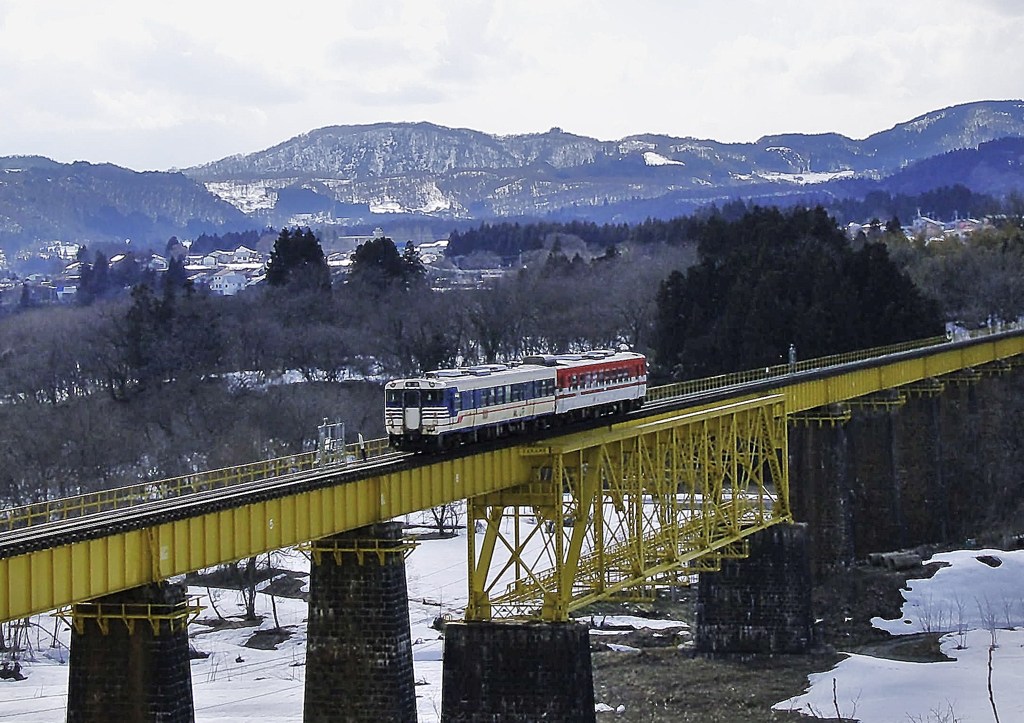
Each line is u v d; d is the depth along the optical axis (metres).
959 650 140.88
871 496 187.12
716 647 141.38
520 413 113.06
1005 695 122.44
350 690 91.88
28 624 150.25
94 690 77.19
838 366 176.88
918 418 199.50
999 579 165.75
